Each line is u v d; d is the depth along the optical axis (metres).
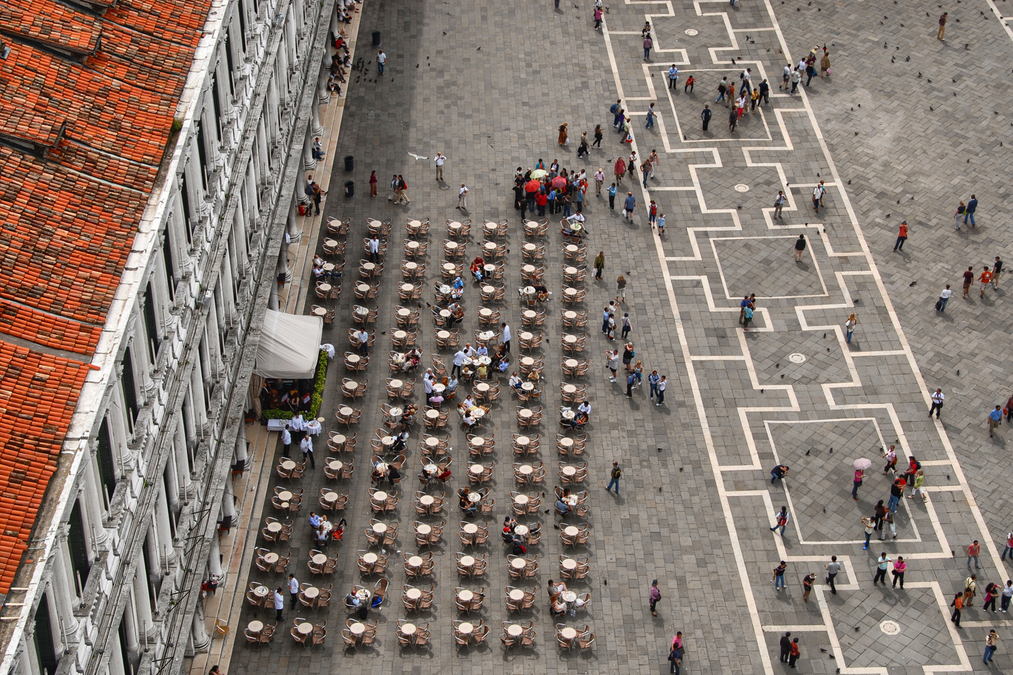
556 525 79.25
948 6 128.88
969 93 117.81
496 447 84.00
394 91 114.31
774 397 89.00
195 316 61.66
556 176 102.31
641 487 82.25
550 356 91.31
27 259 47.88
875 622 75.31
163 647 57.03
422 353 90.44
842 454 85.19
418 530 76.38
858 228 103.25
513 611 73.94
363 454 82.81
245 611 72.50
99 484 46.47
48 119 52.38
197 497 63.56
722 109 114.94
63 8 57.03
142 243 50.78
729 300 96.50
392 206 102.19
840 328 94.56
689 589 76.31
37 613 41.38
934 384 90.44
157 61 59.00
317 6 105.69
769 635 74.25
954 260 100.81
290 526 77.50
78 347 46.31
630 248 100.75
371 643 71.81
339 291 93.62
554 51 120.62
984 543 79.94
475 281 96.88
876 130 113.25
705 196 105.88
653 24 124.75
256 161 79.25
